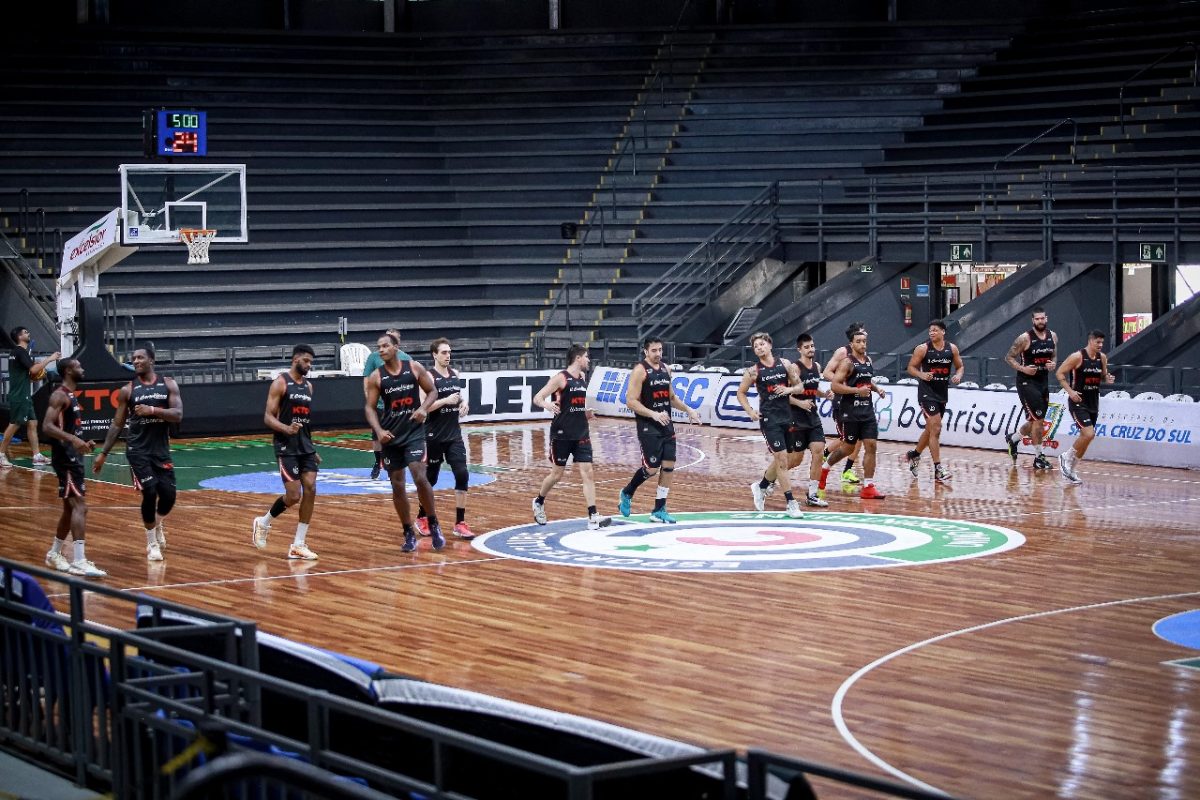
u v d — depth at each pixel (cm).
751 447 2105
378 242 3016
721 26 3350
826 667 856
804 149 3080
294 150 3150
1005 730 727
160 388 1181
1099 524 1404
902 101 3139
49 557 1177
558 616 1000
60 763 668
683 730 729
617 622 980
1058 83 3003
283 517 1466
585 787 388
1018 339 1798
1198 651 895
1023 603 1037
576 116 3275
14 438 2208
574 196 3133
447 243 3044
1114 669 850
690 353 2788
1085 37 3120
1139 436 1892
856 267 2775
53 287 2702
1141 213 2353
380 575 1152
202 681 580
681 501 1575
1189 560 1208
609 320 2850
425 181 3167
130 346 2498
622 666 859
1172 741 709
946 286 2911
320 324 2833
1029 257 2505
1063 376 1675
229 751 472
